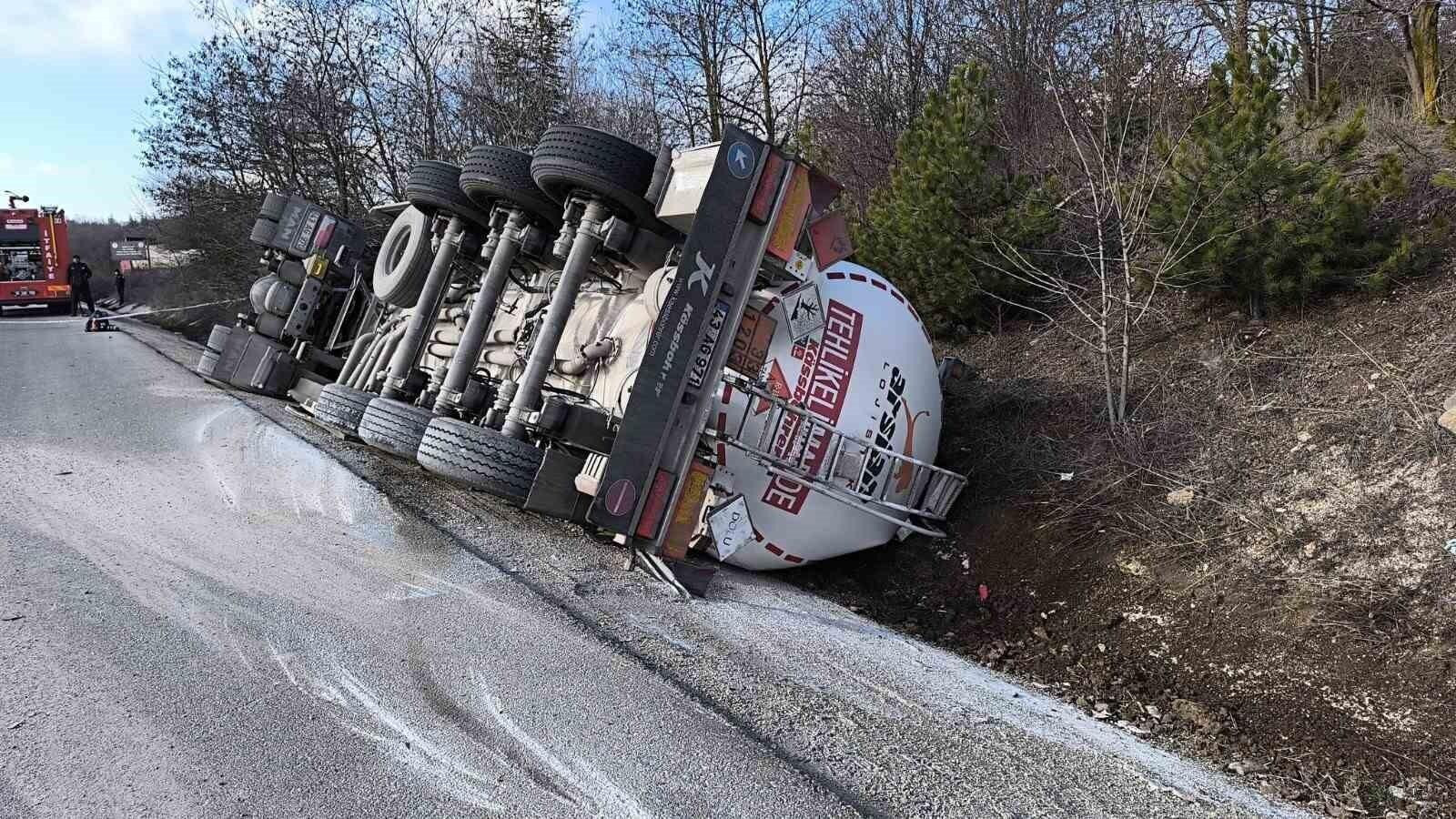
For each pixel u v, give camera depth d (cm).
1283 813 358
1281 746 425
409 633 419
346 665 381
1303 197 706
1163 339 794
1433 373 593
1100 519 634
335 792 293
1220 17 1041
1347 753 411
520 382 583
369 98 1802
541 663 400
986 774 351
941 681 459
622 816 293
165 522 561
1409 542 503
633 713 364
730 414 573
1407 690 434
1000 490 709
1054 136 1096
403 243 933
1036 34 1291
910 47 1596
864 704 405
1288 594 508
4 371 1355
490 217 713
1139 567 578
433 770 310
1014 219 912
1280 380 669
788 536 614
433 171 779
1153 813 336
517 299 803
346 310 1107
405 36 1792
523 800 297
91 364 1461
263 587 462
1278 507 568
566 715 356
